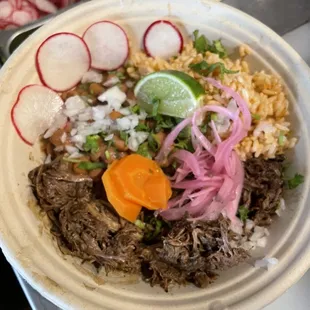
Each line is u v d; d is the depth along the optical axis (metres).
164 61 0.25
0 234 0.19
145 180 0.22
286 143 0.24
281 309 0.23
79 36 0.24
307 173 0.23
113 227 0.22
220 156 0.23
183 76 0.23
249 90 0.24
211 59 0.24
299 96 0.24
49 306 0.22
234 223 0.22
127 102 0.24
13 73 0.22
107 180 0.22
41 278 0.19
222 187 0.22
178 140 0.24
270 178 0.23
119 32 0.25
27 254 0.19
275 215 0.23
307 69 0.24
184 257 0.21
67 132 0.23
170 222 0.22
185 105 0.23
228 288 0.20
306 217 0.21
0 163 0.21
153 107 0.23
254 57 0.25
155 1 0.24
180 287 0.21
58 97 0.24
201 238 0.21
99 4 0.24
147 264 0.22
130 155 0.23
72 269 0.20
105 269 0.21
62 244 0.21
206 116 0.24
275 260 0.20
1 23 0.29
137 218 0.22
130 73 0.25
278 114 0.24
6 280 0.29
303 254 0.20
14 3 0.29
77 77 0.25
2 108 0.21
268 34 0.24
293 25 0.29
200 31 0.25
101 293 0.20
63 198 0.22
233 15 0.24
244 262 0.21
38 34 0.23
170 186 0.23
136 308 0.20
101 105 0.24
